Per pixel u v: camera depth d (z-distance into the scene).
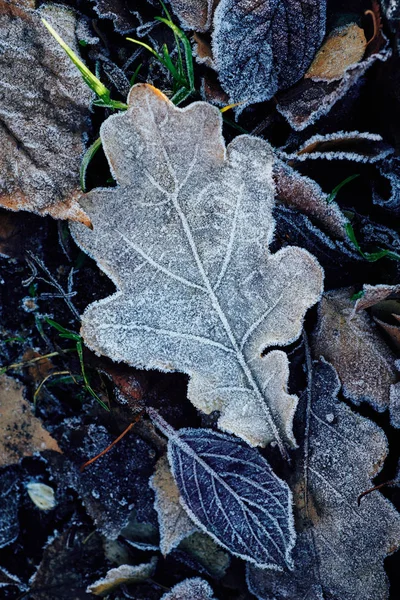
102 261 0.26
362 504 0.27
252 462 0.27
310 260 0.27
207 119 0.26
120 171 0.26
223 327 0.27
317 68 0.27
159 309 0.26
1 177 0.27
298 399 0.27
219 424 0.27
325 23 0.27
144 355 0.27
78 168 0.27
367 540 0.27
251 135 0.27
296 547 0.27
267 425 0.27
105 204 0.26
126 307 0.27
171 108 0.26
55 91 0.27
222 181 0.26
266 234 0.26
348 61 0.27
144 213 0.26
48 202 0.27
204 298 0.26
